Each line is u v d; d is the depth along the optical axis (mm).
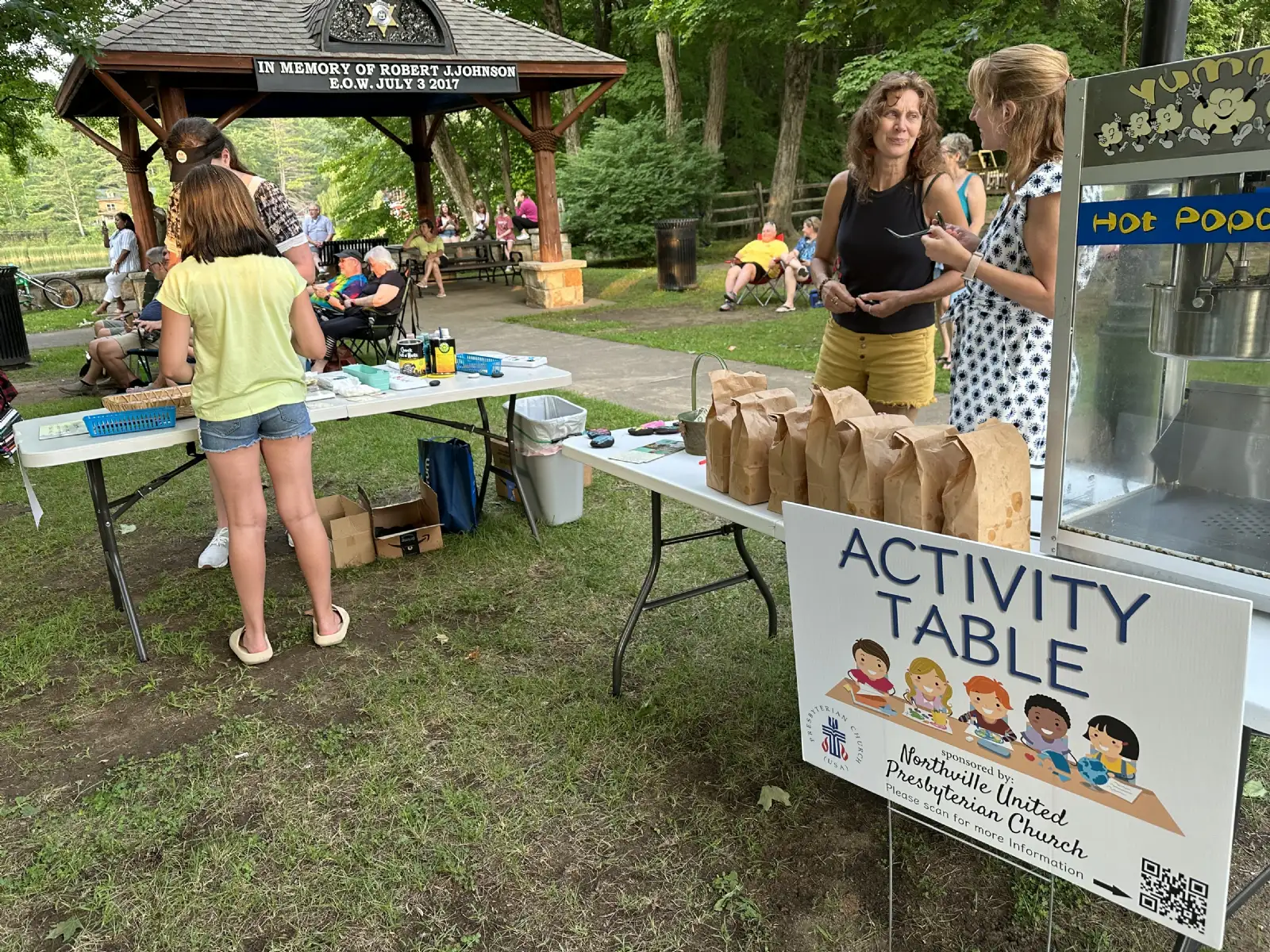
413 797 2385
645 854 2150
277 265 2822
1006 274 2168
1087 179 1388
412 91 9656
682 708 2729
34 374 8758
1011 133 2150
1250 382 1465
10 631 3422
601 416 5910
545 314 11531
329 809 2354
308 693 2922
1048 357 2342
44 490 5086
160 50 8430
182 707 2873
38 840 2285
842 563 1647
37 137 14430
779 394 2312
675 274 12969
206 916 2018
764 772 2430
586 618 3352
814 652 1763
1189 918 1330
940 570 1492
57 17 6492
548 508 4211
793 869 2084
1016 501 1682
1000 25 10312
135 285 11195
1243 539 1423
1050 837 1479
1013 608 1408
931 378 2938
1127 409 1570
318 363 7348
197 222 2695
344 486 4973
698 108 22344
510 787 2406
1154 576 1482
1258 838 2100
